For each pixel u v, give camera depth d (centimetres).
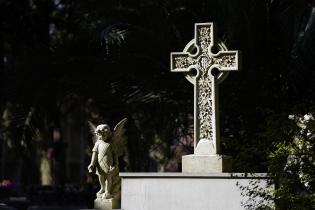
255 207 2095
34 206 4503
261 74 3119
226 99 3122
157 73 3341
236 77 3122
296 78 3023
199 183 2228
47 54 3572
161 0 3281
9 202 3481
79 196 4766
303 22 3269
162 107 3391
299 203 1928
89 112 4706
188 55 2362
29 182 7244
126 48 3297
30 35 4566
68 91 3584
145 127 3525
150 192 2281
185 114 3412
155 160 4494
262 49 3150
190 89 3275
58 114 4200
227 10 3058
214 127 2297
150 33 3278
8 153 7688
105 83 3400
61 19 4719
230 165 2295
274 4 3144
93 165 2422
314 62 2984
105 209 2388
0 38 4591
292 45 3128
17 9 4559
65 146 5275
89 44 3491
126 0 3425
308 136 1977
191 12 3253
